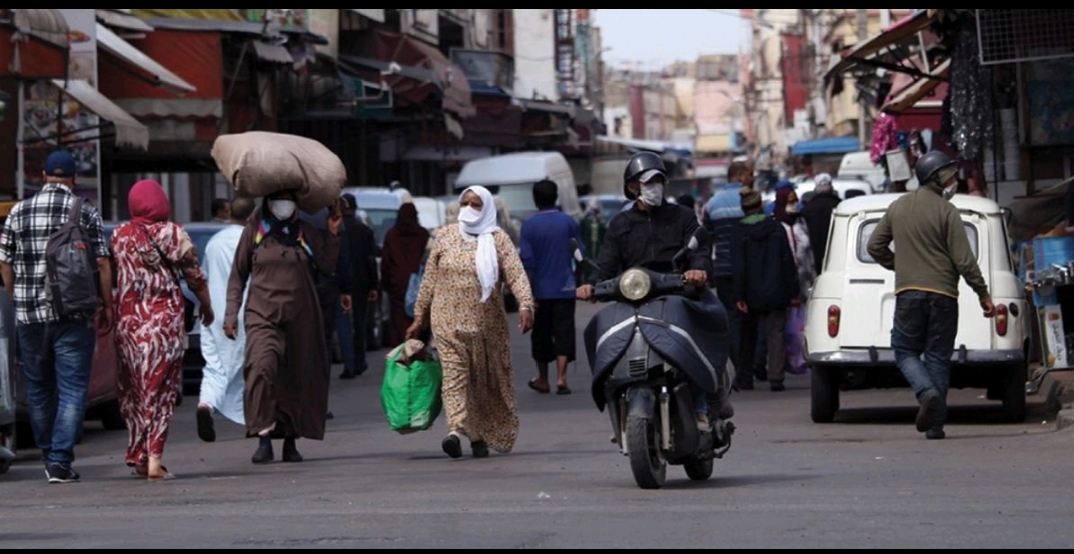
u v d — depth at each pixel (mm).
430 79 81812
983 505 16609
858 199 28234
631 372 18141
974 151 40156
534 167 79375
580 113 129625
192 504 18766
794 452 23328
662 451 18672
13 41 37156
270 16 63375
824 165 116938
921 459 21906
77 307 21828
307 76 70438
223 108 58844
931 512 16062
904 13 83125
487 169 79938
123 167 59219
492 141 102000
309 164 23750
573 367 42781
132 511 18141
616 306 18469
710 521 15695
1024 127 40062
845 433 26109
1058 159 40156
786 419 28859
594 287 18547
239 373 26859
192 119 55656
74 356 22203
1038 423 26797
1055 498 17141
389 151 97875
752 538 14445
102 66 52156
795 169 144250
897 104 50500
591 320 18625
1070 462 20938
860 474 20219
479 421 24062
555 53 169125
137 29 55219
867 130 113250
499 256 24000
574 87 174375
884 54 49188
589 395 35094
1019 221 35844
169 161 59719
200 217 73250
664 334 18016
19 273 22172
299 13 69812
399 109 85062
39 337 22109
